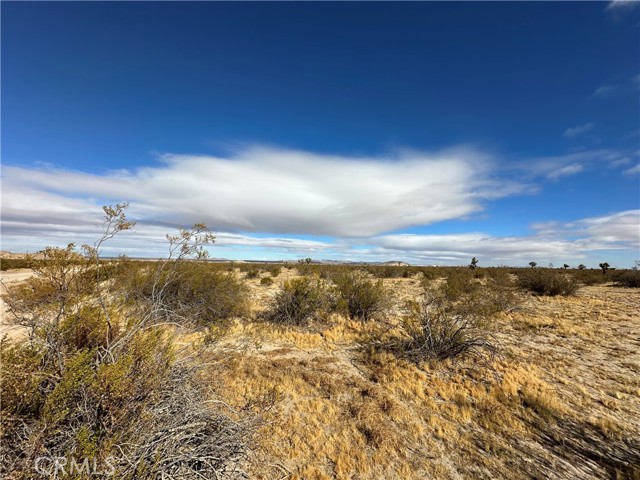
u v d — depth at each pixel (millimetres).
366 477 3344
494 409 4660
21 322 3148
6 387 2336
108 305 4504
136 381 2770
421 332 7438
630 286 20375
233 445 3254
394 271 29469
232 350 6496
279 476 3291
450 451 3781
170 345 3648
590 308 12445
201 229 4402
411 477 3357
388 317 10859
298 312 9781
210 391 4289
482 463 3580
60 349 2973
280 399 4637
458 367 6316
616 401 4973
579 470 3461
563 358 6793
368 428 4133
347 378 5730
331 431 4102
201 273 8836
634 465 3500
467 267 35750
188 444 3092
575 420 4406
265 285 18719
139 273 7973
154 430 2760
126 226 3611
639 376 5875
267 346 7453
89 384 2584
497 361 6539
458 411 4668
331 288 11508
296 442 3809
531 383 5516
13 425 2314
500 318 10305
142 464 2404
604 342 7949
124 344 3320
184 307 7414
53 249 3150
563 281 16047
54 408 2438
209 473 3012
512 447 3855
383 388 5387
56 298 3156
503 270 24625
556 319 10430
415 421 4402
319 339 8148
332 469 3449
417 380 5660
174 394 3219
